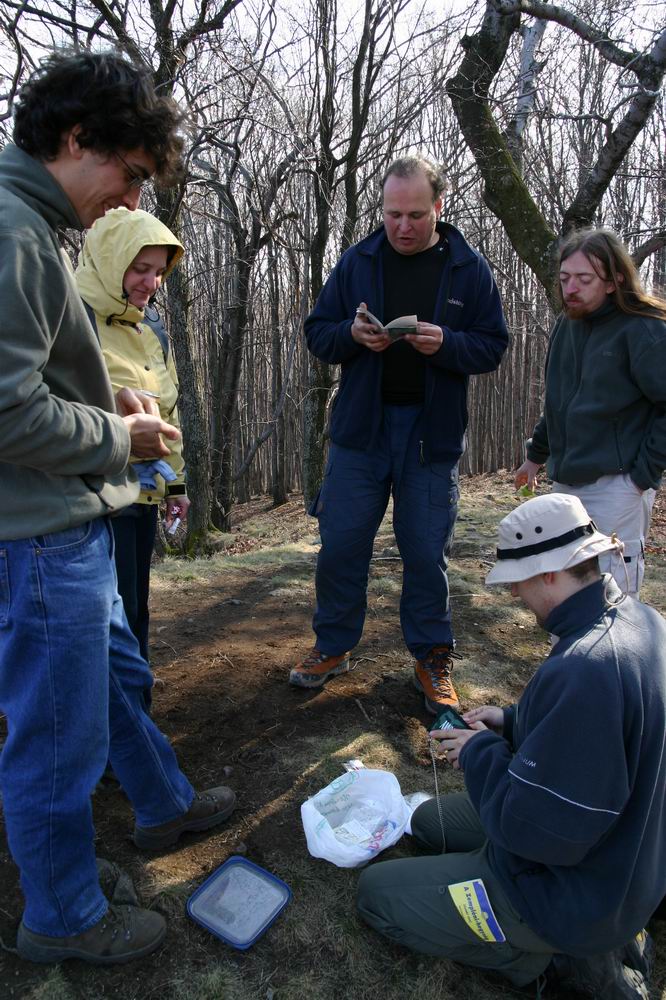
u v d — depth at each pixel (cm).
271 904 188
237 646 348
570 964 161
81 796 153
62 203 131
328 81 824
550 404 288
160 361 223
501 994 171
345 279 272
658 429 255
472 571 473
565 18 473
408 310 263
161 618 389
